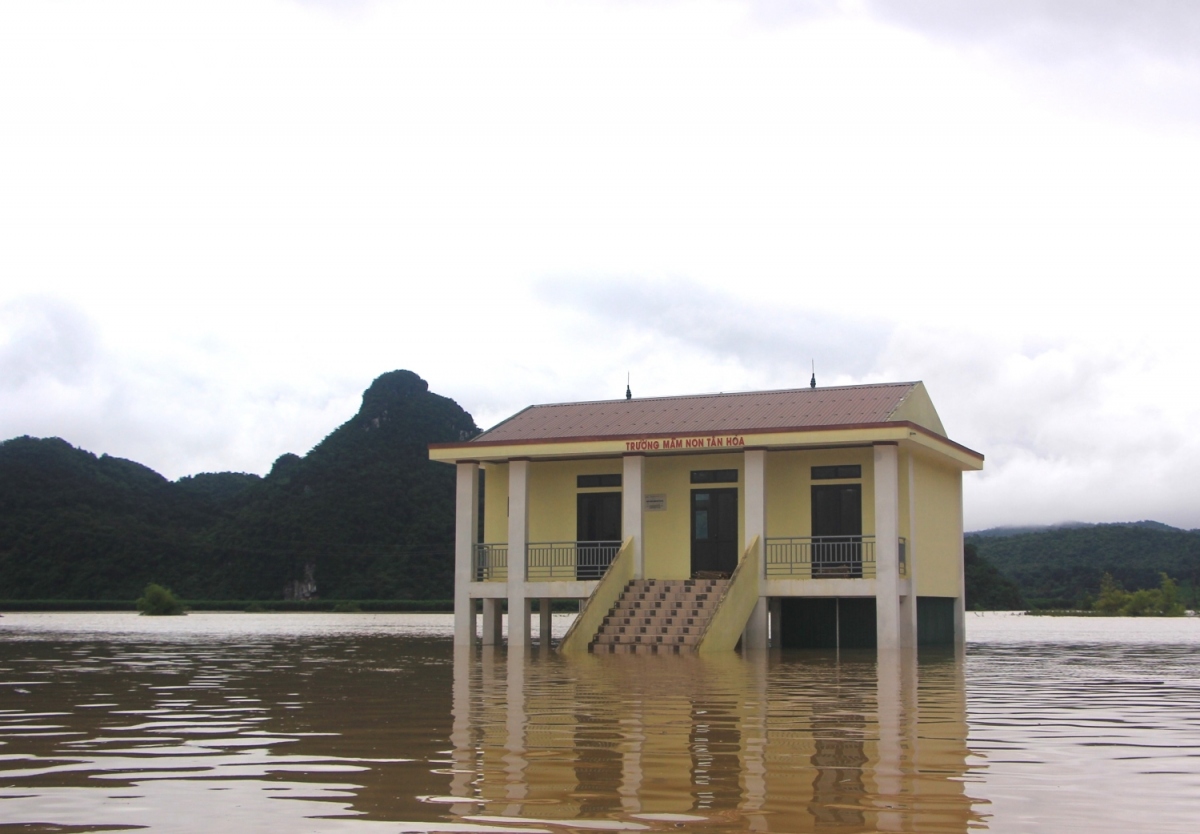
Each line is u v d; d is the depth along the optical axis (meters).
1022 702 11.80
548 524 29.27
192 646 27.17
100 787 6.52
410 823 5.51
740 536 27.41
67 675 16.45
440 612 89.06
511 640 27.53
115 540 106.00
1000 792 6.33
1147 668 18.23
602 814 5.71
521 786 6.49
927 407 29.16
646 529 28.28
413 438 120.12
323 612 86.81
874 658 21.34
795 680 15.00
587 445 26.95
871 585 24.59
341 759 7.54
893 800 6.09
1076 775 6.91
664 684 14.25
